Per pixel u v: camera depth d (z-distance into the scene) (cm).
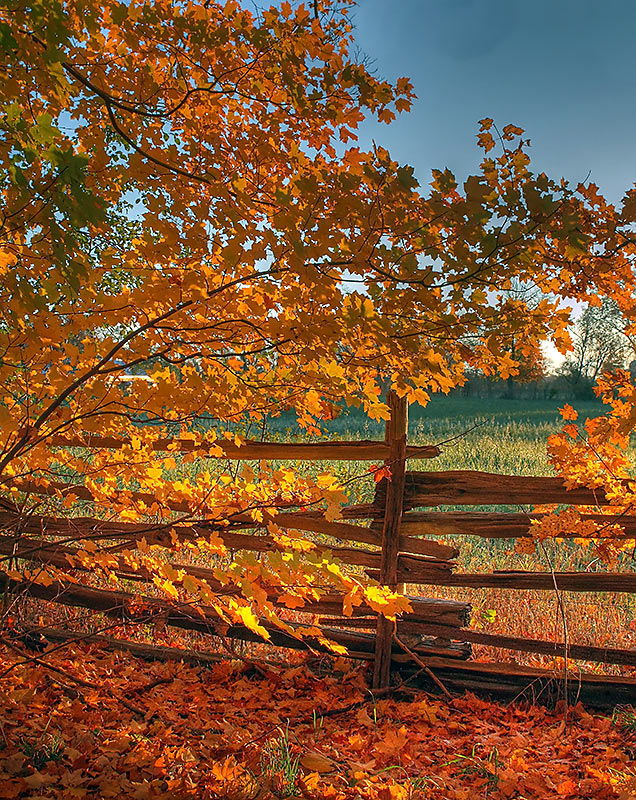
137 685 376
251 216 247
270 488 296
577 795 275
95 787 253
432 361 227
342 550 407
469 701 379
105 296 227
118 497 355
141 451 309
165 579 309
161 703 356
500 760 310
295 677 405
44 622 447
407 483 401
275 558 245
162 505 343
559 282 242
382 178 190
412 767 300
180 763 274
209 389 249
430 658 401
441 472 397
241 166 262
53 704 338
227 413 264
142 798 244
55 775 257
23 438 254
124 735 299
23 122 157
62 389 262
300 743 313
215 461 612
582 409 2883
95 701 342
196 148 246
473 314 212
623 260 230
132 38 222
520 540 387
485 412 2739
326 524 409
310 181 195
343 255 204
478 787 285
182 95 246
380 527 404
